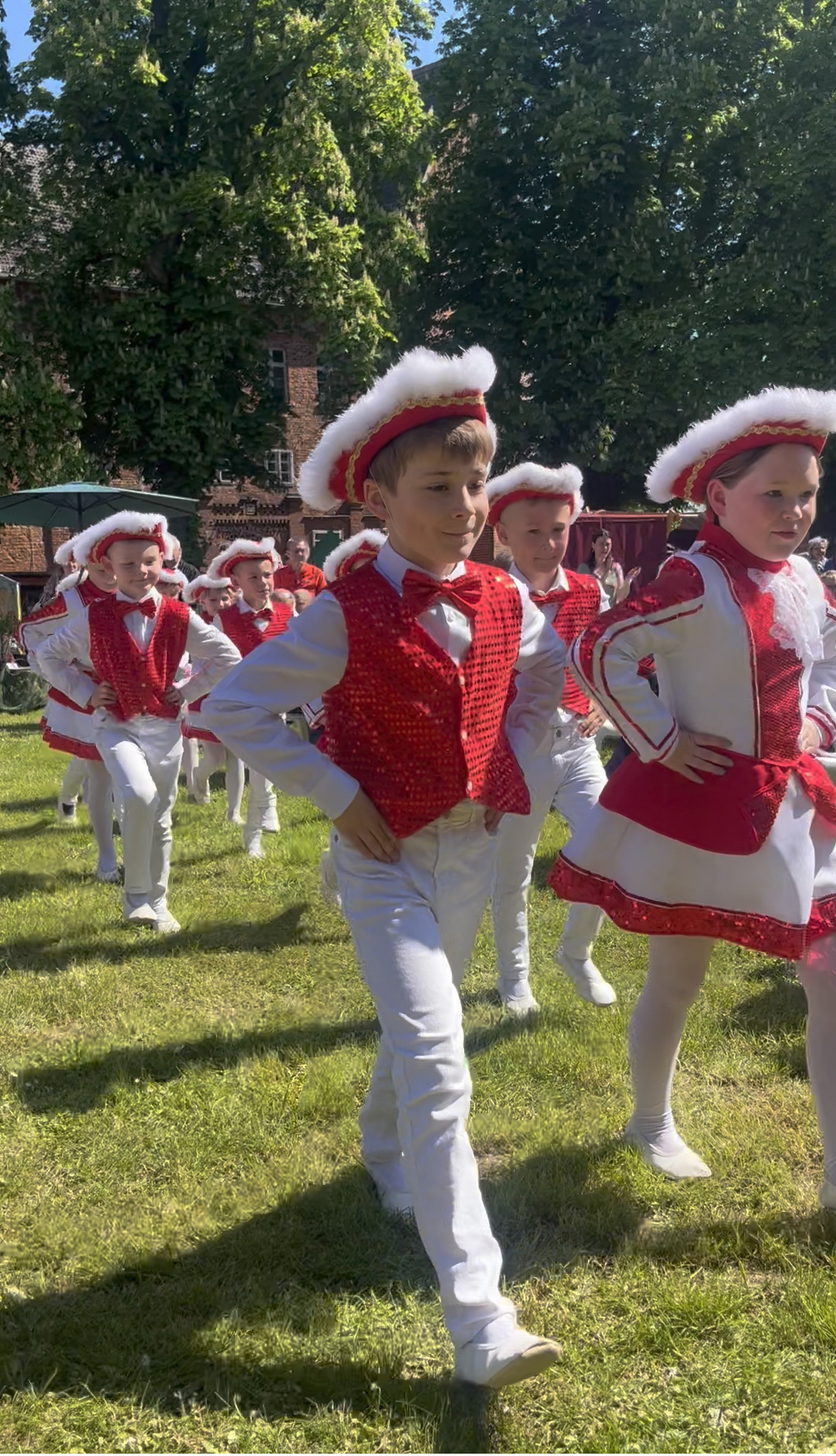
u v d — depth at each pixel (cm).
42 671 545
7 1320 264
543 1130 342
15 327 2055
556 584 447
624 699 270
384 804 258
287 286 2159
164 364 2069
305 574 1098
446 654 258
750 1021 422
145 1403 238
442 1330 257
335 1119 358
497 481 435
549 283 2314
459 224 2362
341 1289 275
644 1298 267
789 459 270
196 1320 262
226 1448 225
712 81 2152
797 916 274
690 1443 223
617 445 2292
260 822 707
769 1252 281
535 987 469
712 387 2141
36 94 2034
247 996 474
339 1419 231
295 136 1984
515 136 2289
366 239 2186
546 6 2216
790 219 2197
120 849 741
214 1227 300
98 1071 400
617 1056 396
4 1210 311
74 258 2083
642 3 2227
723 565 278
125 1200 315
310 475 271
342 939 544
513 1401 235
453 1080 242
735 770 273
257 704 255
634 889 282
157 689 546
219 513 2830
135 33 2041
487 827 274
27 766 1088
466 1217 236
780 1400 234
